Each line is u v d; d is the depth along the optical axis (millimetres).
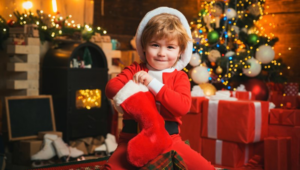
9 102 3707
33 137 3799
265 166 3197
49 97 3969
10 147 3826
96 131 4180
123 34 5992
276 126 3363
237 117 3205
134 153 1565
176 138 1808
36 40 3965
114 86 1807
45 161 3547
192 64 4527
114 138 4121
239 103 3205
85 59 4191
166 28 1748
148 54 1810
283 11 4988
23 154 3611
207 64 4773
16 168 3465
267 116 3379
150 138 1603
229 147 3291
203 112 3424
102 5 5660
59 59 3996
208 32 4672
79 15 5211
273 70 4703
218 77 4676
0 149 2842
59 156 3494
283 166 3188
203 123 3420
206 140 3426
